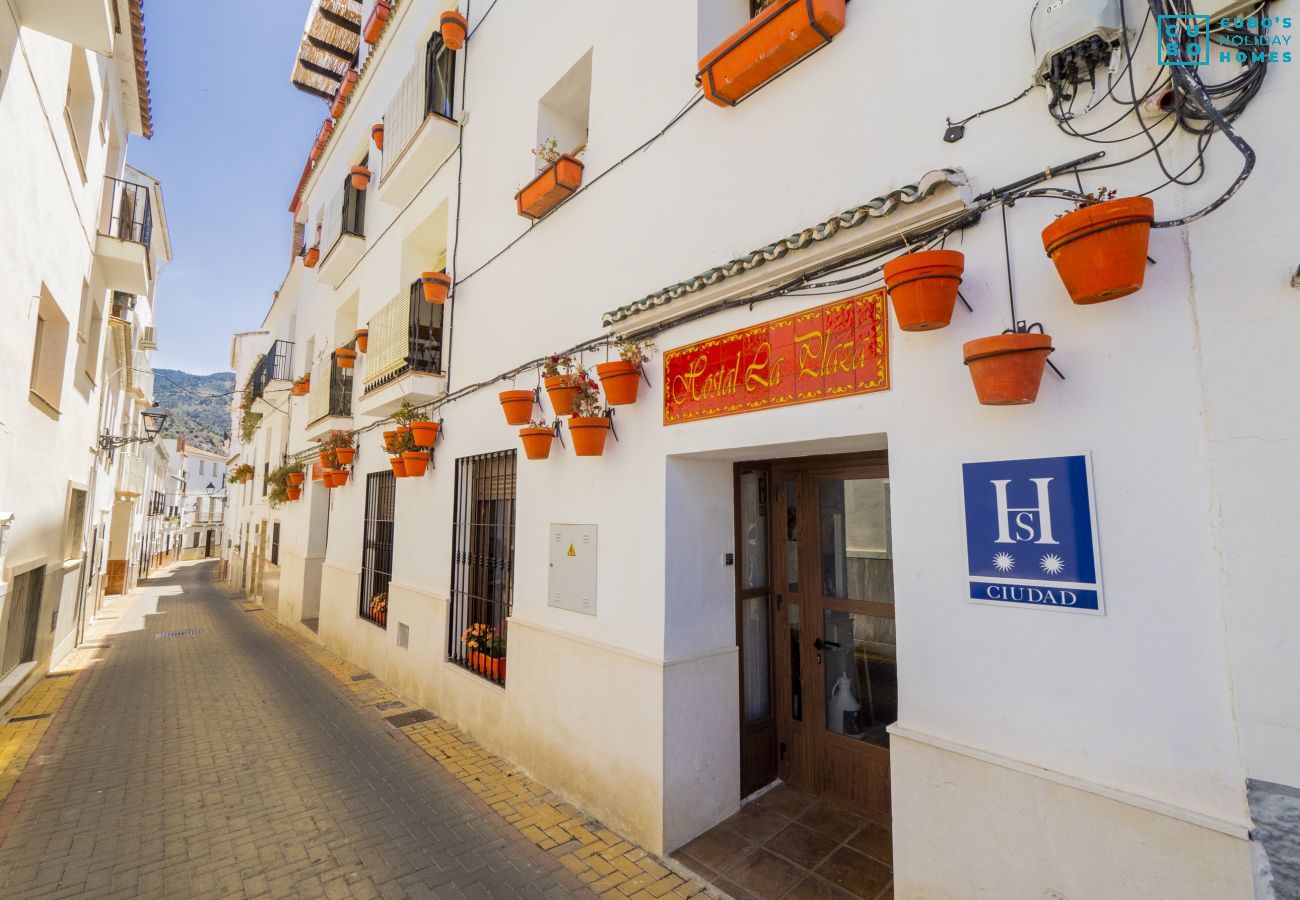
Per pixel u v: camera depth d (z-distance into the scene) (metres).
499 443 5.31
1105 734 1.93
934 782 2.28
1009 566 2.16
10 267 4.80
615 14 4.42
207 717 6.07
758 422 3.10
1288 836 1.59
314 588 11.40
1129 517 1.92
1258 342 1.72
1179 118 1.89
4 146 4.45
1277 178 1.72
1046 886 1.99
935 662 2.35
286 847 3.58
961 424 2.33
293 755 5.01
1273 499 1.67
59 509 7.36
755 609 4.13
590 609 4.06
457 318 6.32
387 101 8.70
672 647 3.52
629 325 3.84
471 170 6.29
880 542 3.57
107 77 7.95
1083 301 1.92
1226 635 1.72
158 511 29.42
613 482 3.99
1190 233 1.87
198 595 18.25
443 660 5.89
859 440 2.84
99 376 9.84
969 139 2.42
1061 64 2.13
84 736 5.53
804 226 3.01
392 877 3.28
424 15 7.48
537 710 4.43
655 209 3.92
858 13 2.88
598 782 3.82
